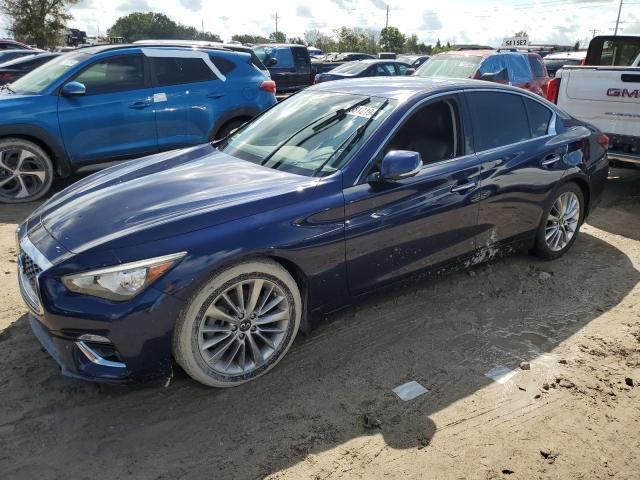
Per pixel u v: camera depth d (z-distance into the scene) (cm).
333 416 283
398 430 274
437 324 374
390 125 350
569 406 293
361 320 378
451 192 370
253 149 385
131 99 671
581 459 257
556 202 464
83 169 663
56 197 351
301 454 257
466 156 387
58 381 305
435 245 373
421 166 329
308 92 434
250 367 307
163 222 279
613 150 633
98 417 280
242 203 297
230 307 292
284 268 307
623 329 371
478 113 401
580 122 499
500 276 448
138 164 389
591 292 425
